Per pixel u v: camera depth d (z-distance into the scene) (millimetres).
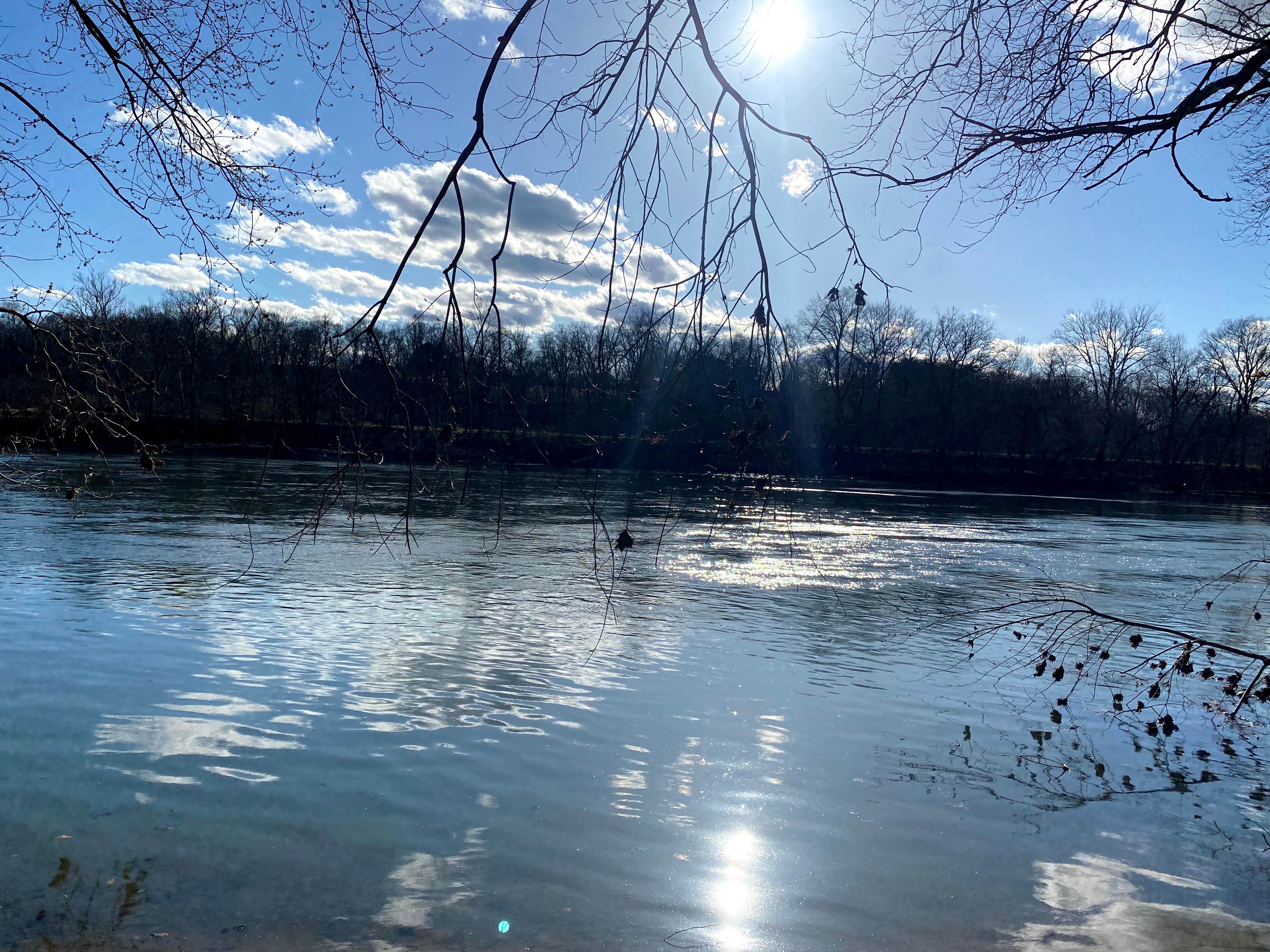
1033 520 49594
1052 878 8305
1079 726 12875
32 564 23203
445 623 18250
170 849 8344
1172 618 21953
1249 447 77500
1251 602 24625
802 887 7992
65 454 49906
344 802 9453
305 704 12609
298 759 10602
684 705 13180
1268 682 10711
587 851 8547
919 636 18828
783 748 11516
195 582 21562
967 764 11195
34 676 13516
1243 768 11297
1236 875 8469
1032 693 14578
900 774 10781
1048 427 81500
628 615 19953
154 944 6859
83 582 21031
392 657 15367
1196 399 76375
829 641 18031
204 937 6973
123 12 6809
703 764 10867
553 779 10227
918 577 27156
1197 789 10570
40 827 8703
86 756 10477
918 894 7957
